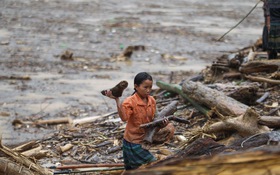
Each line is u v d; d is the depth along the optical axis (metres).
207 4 54.00
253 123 10.55
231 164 4.45
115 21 40.91
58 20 40.56
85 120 15.29
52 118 16.89
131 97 8.56
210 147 8.37
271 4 15.43
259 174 4.43
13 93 20.19
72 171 10.41
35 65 25.52
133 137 8.62
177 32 36.94
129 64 26.33
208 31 37.84
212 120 11.86
